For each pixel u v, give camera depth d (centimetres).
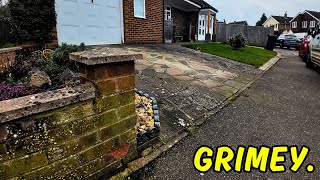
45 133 154
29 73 353
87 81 185
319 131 303
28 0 566
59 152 164
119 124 202
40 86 288
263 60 920
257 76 636
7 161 140
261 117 345
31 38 579
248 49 1227
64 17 661
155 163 224
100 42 780
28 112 141
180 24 1588
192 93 413
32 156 150
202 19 1725
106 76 184
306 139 280
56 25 635
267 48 1570
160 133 270
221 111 362
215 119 330
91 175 188
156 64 562
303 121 335
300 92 500
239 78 577
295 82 600
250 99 430
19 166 146
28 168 150
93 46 715
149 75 471
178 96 388
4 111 133
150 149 243
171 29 1157
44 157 156
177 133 279
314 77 684
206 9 1553
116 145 203
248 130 299
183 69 555
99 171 194
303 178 210
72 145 170
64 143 165
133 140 219
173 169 216
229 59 811
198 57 742
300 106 404
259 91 488
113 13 806
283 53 1616
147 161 225
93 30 750
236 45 1122
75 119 169
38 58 438
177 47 889
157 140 257
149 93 380
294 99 445
